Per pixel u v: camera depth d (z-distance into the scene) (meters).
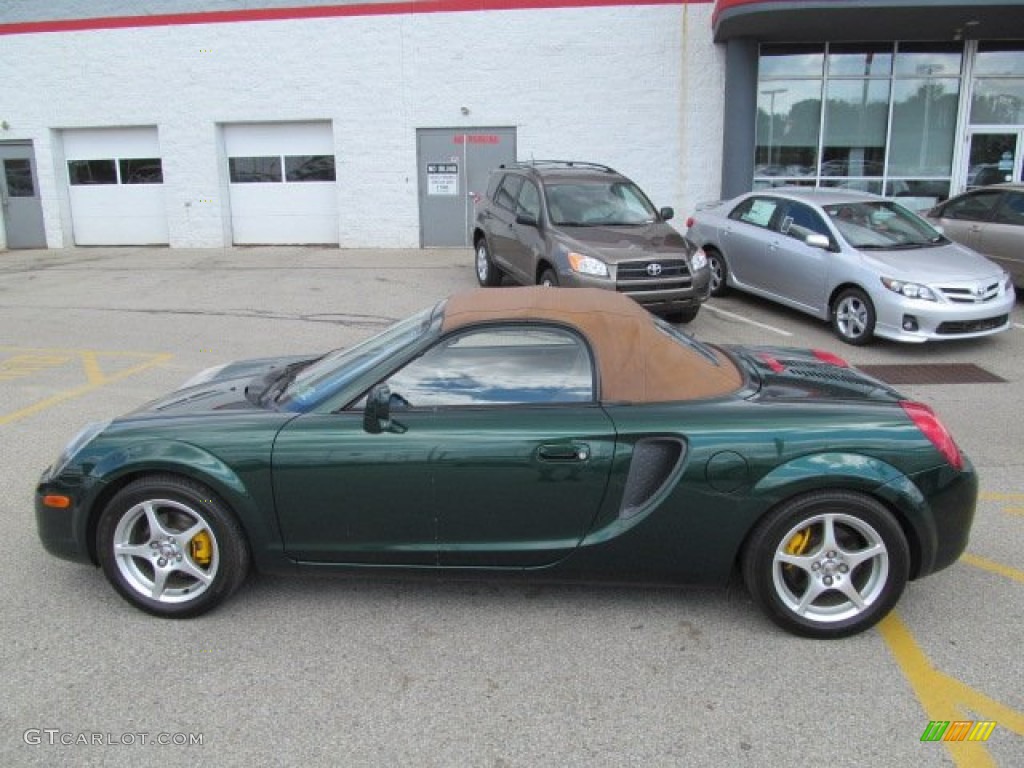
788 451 3.32
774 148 15.53
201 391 4.12
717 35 14.51
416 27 15.59
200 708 2.98
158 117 16.67
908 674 3.17
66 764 2.70
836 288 9.02
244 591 3.83
